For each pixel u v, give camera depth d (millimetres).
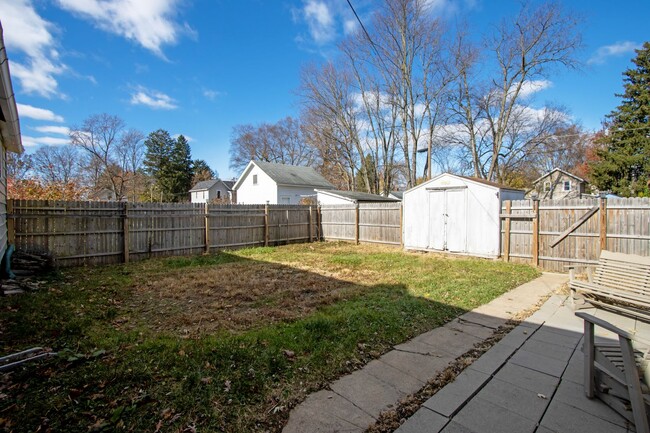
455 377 2762
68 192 12328
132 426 2023
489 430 2070
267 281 6352
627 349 2045
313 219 14625
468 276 6918
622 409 2211
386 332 3689
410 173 21797
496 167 22547
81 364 2789
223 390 2434
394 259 9258
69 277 6605
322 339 3408
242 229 11844
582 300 5082
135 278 6555
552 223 7934
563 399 2436
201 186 41281
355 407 2309
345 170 29484
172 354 2980
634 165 21062
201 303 4859
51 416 2086
